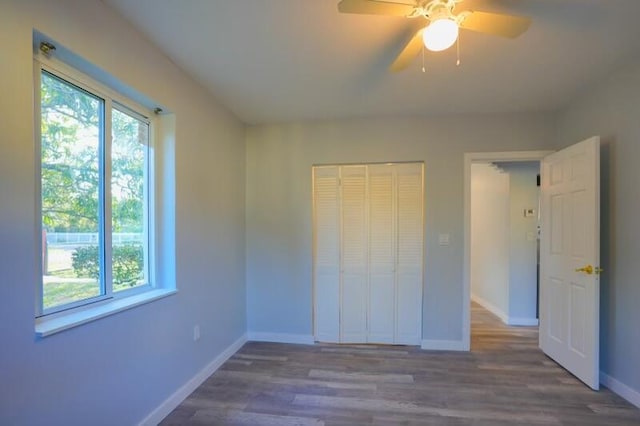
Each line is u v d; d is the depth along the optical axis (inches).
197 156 102.8
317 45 81.5
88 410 62.6
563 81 100.5
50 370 55.2
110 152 74.3
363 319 138.3
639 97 87.9
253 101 117.3
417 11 60.0
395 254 136.0
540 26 73.3
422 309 133.5
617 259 95.7
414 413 86.3
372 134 135.0
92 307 69.0
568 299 109.6
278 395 95.9
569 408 88.0
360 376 107.8
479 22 60.6
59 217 62.4
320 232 140.8
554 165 117.8
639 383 87.9
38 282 58.0
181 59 88.4
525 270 163.5
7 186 48.9
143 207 87.7
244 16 70.2
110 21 68.2
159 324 84.0
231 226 128.3
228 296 125.0
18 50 50.4
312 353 128.2
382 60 88.7
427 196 131.7
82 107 67.7
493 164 168.4
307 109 125.4
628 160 91.6
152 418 80.4
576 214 105.3
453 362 118.3
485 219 192.5
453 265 130.3
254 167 143.0
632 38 77.9
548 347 122.4
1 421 48.1
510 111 125.8
